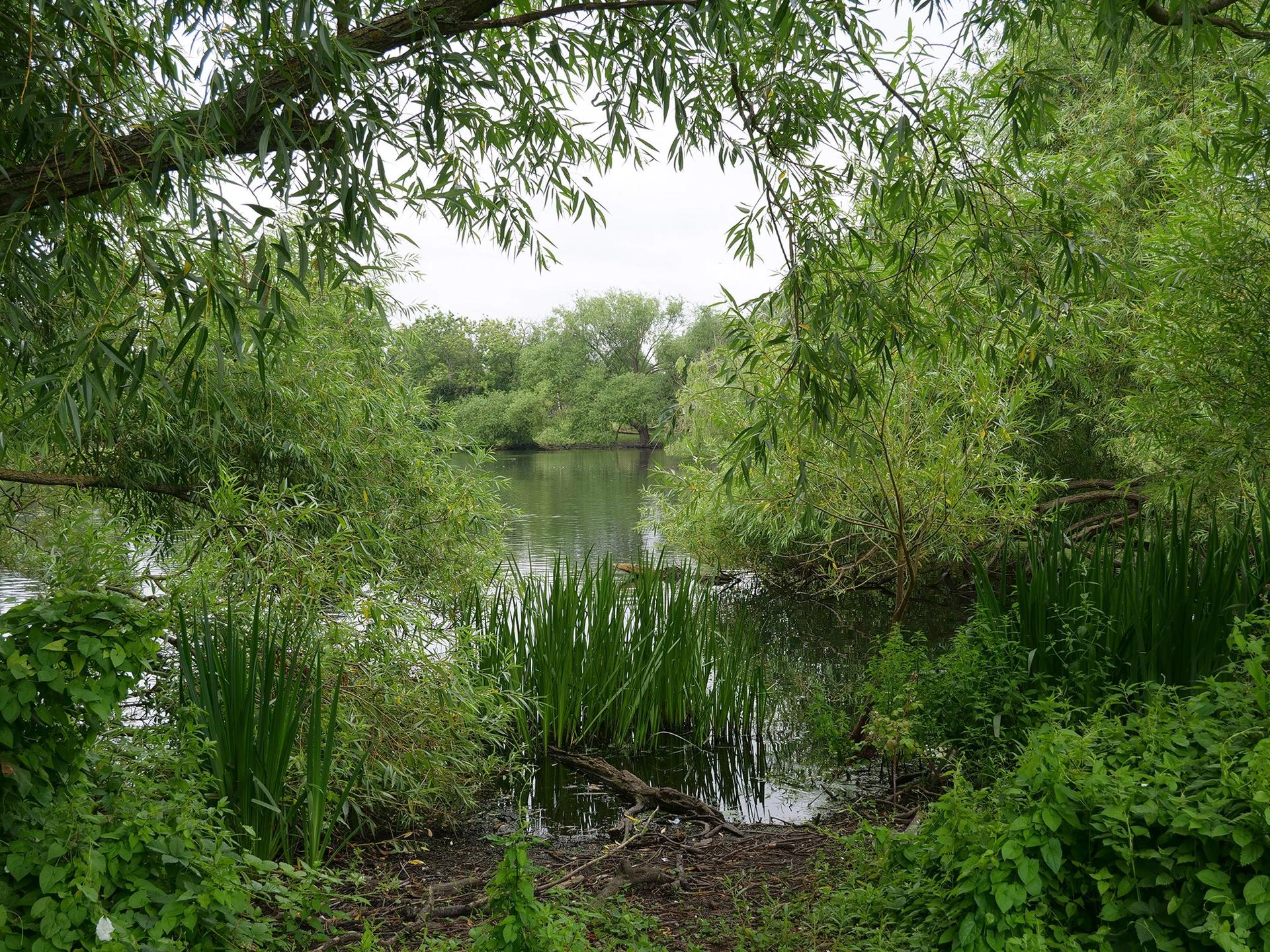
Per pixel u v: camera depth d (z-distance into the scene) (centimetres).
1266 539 480
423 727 538
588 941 357
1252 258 610
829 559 1198
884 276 496
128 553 494
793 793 607
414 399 909
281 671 419
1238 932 229
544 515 2028
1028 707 487
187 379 325
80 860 266
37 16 350
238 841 398
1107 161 984
